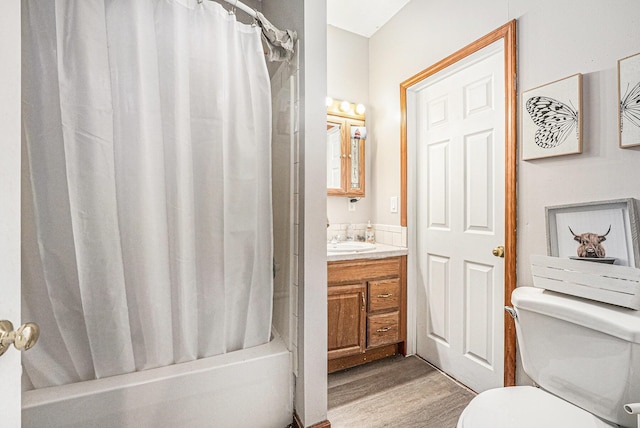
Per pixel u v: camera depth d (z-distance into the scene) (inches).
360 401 63.7
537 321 43.3
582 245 46.8
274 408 50.6
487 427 33.4
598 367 36.3
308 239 50.8
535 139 52.7
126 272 43.7
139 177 42.9
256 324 54.4
